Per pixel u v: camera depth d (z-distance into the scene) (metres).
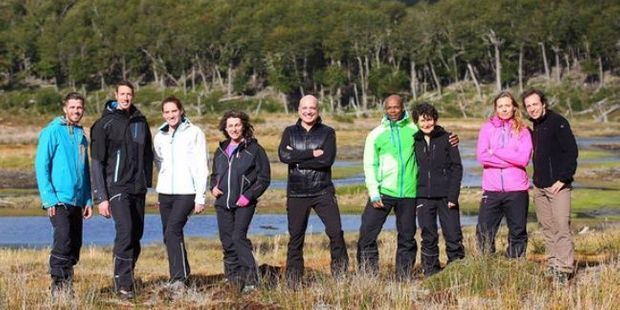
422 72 154.25
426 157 10.44
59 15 196.62
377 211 10.52
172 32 163.25
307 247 18.27
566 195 9.65
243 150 10.09
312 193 10.23
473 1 152.12
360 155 62.62
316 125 10.32
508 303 8.28
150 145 9.88
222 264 15.26
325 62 152.88
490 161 10.15
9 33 179.88
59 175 9.35
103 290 9.98
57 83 166.38
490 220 10.24
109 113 9.63
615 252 12.46
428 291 9.23
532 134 9.98
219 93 150.75
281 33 148.88
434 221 10.51
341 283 9.20
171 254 9.84
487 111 127.88
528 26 142.38
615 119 120.50
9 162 51.38
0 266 13.69
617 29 141.50
